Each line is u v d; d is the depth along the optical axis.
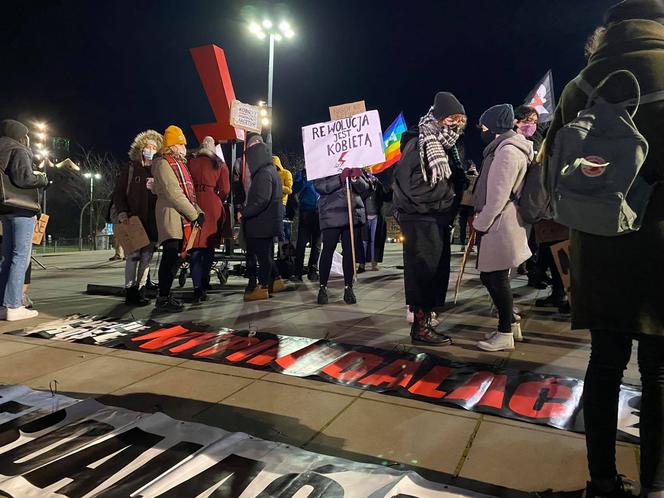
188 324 4.09
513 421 2.29
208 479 1.75
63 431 2.10
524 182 3.27
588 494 1.67
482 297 5.67
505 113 3.31
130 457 1.90
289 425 2.23
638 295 1.51
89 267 10.15
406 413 2.37
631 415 2.31
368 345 3.51
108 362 3.11
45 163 4.68
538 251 6.00
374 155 4.87
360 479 1.74
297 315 4.55
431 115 3.53
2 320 4.21
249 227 5.22
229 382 2.77
